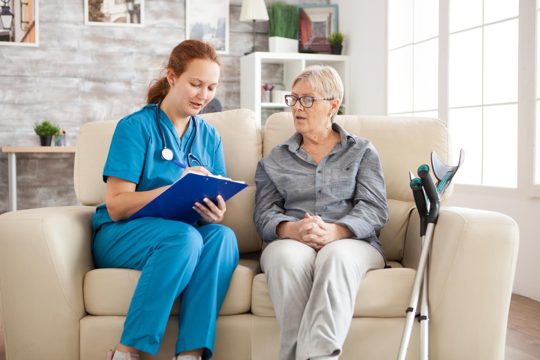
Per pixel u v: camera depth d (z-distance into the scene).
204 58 2.13
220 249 1.98
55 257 1.94
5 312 1.95
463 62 3.77
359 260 1.95
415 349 1.98
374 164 2.29
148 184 2.14
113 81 4.78
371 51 4.68
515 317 2.96
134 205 2.05
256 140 2.53
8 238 1.93
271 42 4.93
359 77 4.86
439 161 2.13
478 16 3.64
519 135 3.32
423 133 2.50
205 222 2.23
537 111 3.24
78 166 2.44
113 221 2.14
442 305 1.94
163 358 1.99
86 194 2.41
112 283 1.98
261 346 1.98
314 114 2.28
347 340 1.96
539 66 3.23
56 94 4.67
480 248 1.91
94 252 2.15
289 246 2.01
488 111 3.59
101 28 4.74
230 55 5.05
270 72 5.14
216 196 2.04
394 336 1.97
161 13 4.86
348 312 1.86
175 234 1.93
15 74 4.59
